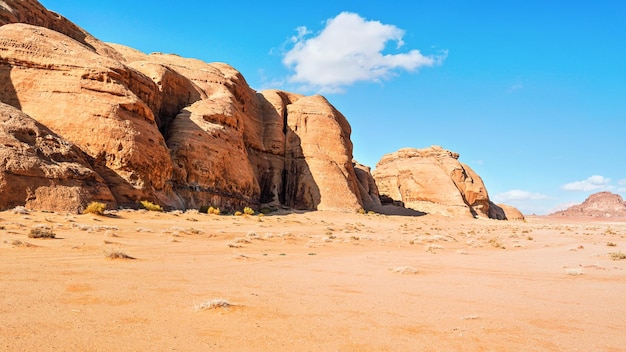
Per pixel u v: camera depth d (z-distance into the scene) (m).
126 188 33.22
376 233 35.72
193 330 5.49
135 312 6.30
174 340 5.01
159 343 4.87
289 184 64.56
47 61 36.09
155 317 6.06
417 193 85.44
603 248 24.16
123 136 34.25
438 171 86.88
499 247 25.39
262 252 17.52
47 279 8.56
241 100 63.06
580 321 6.73
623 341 5.62
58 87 35.12
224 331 5.51
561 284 10.68
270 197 61.44
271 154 65.31
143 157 35.34
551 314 7.21
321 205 59.94
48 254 12.41
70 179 28.55
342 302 7.80
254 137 63.00
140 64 50.19
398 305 7.69
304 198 61.50
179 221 30.23
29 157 27.23
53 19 50.03
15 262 10.52
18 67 35.75
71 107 34.25
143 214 30.64
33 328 5.16
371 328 5.98
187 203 41.38
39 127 30.56
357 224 45.19
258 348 4.87
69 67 36.03
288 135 68.06
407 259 16.77
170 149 42.84
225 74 63.47
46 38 37.88
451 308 7.55
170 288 8.41
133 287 8.27
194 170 43.19
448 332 5.87
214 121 49.38
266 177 63.22
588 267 14.41
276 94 73.06
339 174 64.50
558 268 14.20
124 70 38.72
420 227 48.50
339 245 22.98
